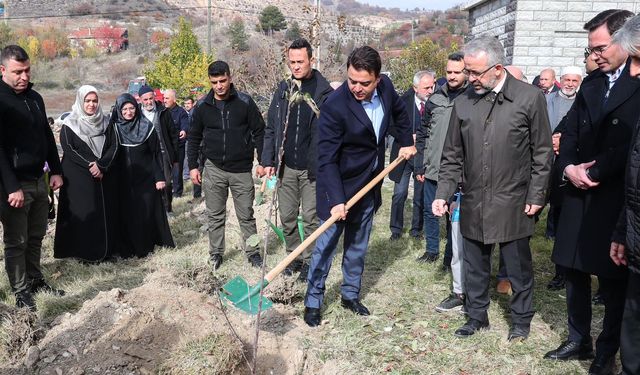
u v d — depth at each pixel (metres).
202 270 4.52
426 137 5.54
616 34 2.75
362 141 3.66
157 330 3.60
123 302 3.79
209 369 3.17
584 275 3.39
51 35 66.00
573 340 3.48
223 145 5.09
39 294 4.46
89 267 5.41
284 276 4.55
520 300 3.69
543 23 11.06
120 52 68.69
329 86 4.62
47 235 6.38
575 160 3.29
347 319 4.05
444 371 3.43
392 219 6.22
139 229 5.69
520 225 3.54
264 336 3.72
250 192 5.27
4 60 4.09
